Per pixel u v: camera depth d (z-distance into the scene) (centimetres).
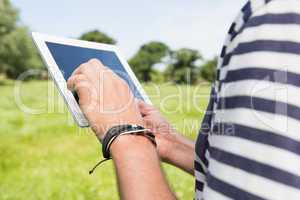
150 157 65
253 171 50
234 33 57
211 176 55
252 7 55
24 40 2888
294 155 49
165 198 60
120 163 64
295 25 52
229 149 52
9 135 729
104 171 574
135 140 67
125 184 62
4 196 546
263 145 50
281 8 53
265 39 52
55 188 558
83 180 561
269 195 49
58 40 105
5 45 2831
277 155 49
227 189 52
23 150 669
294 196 48
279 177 49
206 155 63
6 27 2925
